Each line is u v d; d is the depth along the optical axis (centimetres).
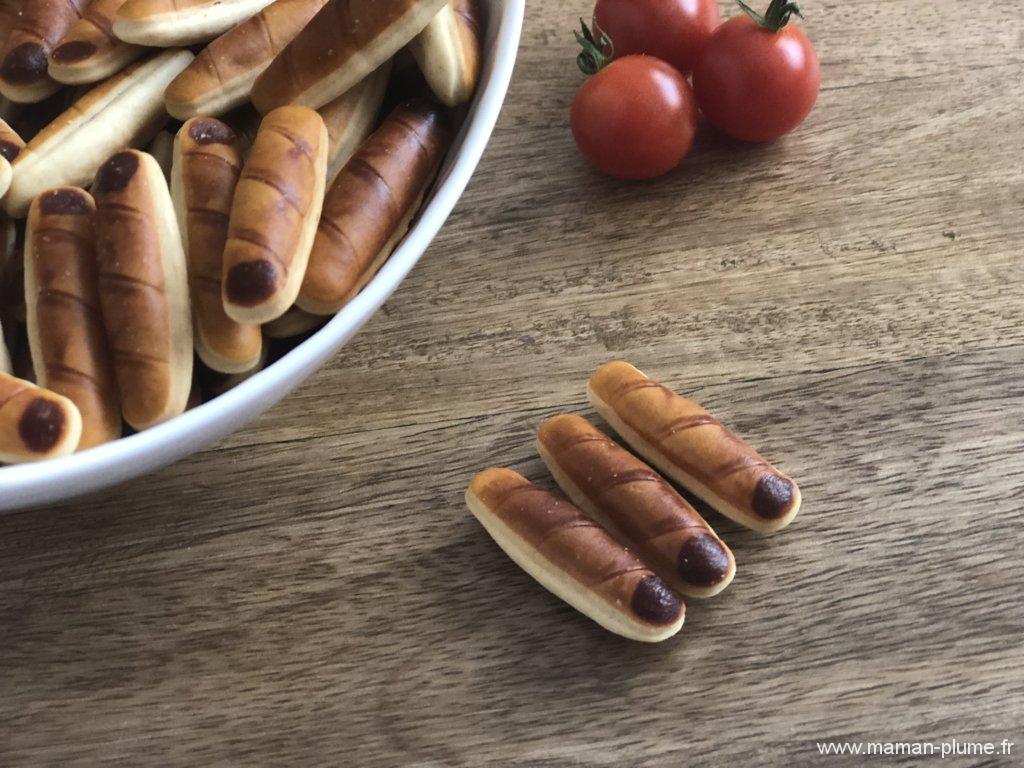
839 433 21
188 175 18
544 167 25
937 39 27
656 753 18
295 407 22
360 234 18
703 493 20
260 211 17
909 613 19
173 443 17
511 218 24
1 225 19
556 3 28
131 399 17
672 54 26
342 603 20
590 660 19
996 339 22
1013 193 24
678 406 20
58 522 20
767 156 25
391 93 21
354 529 20
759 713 18
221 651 19
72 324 17
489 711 19
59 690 19
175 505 21
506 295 23
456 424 22
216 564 20
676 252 24
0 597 20
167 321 17
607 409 21
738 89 24
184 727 19
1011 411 21
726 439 20
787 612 19
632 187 25
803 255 24
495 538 19
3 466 17
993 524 20
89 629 19
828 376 22
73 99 20
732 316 23
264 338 19
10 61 20
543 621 19
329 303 18
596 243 24
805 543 20
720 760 18
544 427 20
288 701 19
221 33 20
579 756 18
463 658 19
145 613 20
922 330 23
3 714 19
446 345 23
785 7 24
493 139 26
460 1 21
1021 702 18
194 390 18
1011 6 27
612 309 23
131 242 17
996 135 25
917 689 19
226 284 16
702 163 25
